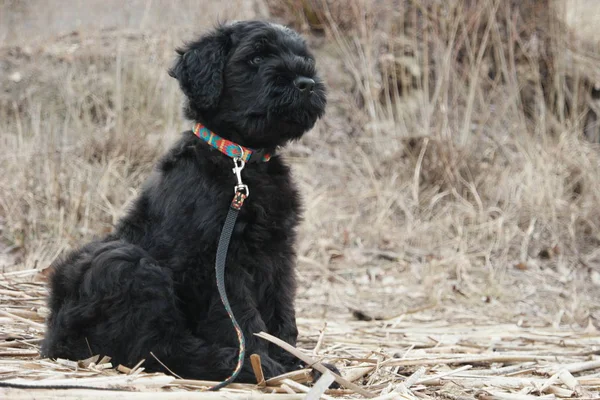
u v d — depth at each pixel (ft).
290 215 14.21
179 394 10.75
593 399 12.93
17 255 25.20
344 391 12.48
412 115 34.40
